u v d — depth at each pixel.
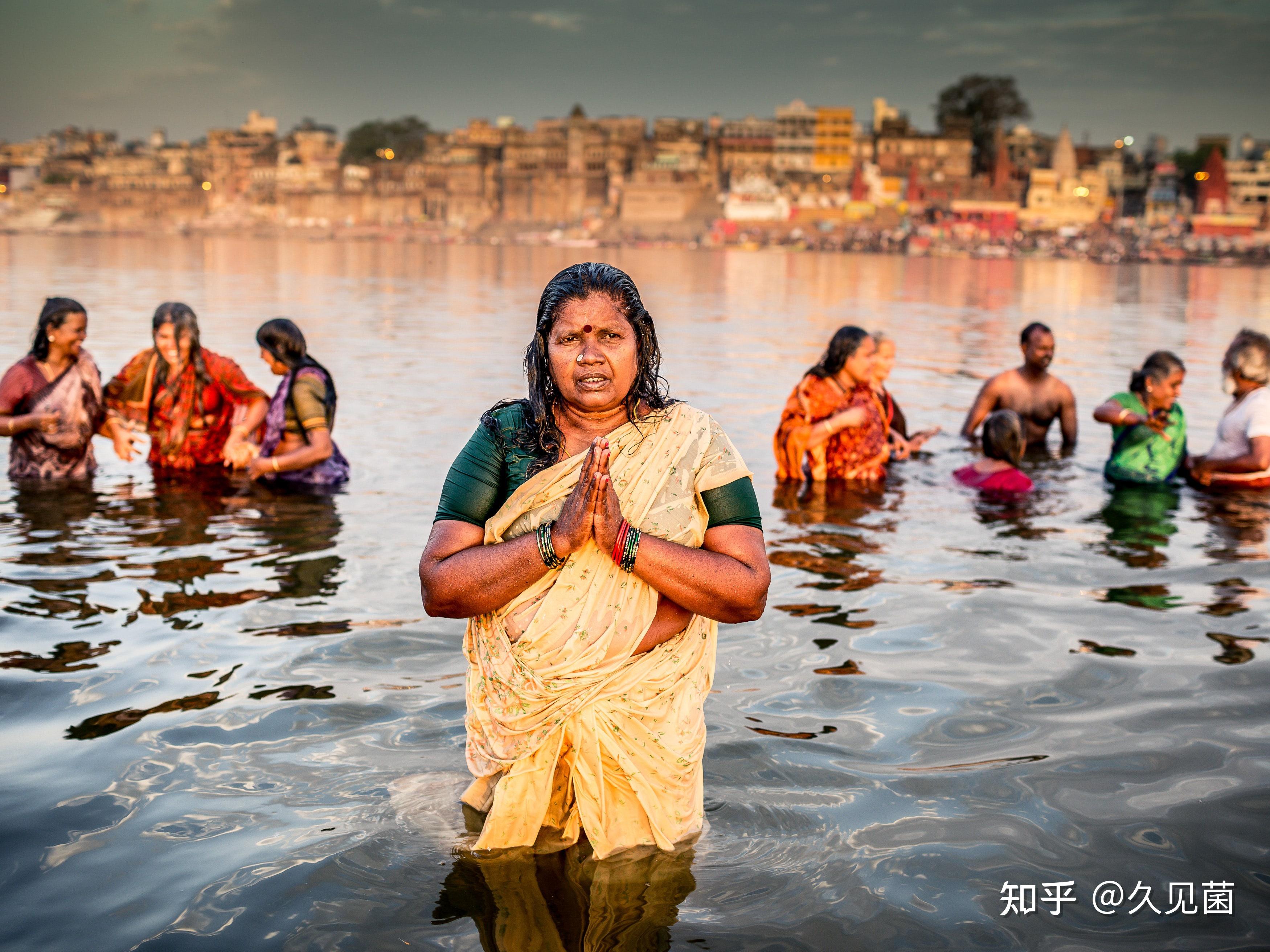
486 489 2.68
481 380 12.20
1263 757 3.17
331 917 2.35
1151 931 2.33
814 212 139.75
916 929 2.33
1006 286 44.22
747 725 3.37
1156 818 2.80
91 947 2.23
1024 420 9.19
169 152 196.75
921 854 2.62
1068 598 4.77
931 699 3.60
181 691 3.57
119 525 5.89
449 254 88.50
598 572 2.57
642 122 161.25
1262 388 7.47
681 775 2.67
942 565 5.33
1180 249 100.75
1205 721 3.42
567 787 2.74
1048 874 2.54
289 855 2.58
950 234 122.12
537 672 2.59
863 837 2.70
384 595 4.66
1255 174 128.50
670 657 2.66
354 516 6.15
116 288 29.89
